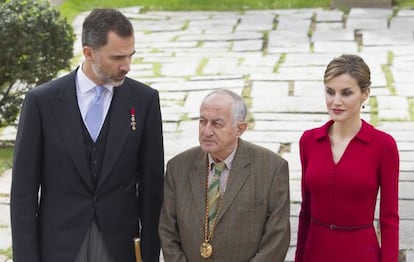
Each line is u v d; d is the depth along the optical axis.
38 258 10.53
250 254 10.25
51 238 10.54
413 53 30.03
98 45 9.83
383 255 10.48
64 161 10.41
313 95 25.45
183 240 10.42
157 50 32.22
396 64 28.72
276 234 10.12
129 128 10.53
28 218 10.41
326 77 10.38
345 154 10.47
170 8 39.62
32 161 10.41
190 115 24.20
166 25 36.50
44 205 10.62
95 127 10.48
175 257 10.35
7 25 21.62
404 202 17.20
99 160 10.47
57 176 10.47
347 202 10.48
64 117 10.41
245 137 22.02
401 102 24.58
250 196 10.19
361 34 33.19
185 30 35.41
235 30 34.78
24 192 10.41
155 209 10.86
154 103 10.77
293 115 23.77
